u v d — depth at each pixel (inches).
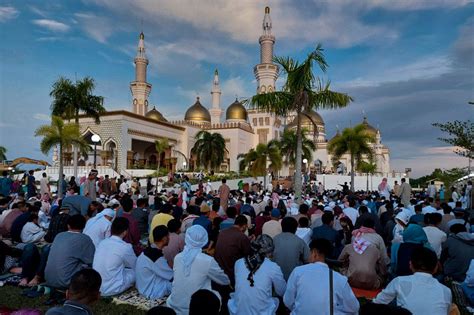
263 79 2133.4
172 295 197.9
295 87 574.6
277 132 2269.9
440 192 918.4
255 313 179.3
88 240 231.6
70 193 497.4
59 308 122.9
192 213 371.9
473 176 888.9
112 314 211.2
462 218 358.0
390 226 370.9
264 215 386.9
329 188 1744.6
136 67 2178.9
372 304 97.6
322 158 2400.3
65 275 216.8
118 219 251.8
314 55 563.2
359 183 1734.7
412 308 149.5
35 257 260.7
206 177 1396.4
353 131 1114.7
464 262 257.8
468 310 220.5
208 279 199.0
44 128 764.0
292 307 172.2
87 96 926.4
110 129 1549.0
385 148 2486.5
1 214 386.9
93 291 126.6
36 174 1280.8
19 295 231.0
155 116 2139.5
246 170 1787.6
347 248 259.1
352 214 422.0
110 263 240.5
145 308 221.8
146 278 243.6
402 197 667.4
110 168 1306.6
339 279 163.8
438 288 151.4
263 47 2178.9
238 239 237.5
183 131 1968.5
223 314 211.5
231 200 619.2
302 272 168.2
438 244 293.3
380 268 262.8
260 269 184.9
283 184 1427.2
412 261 160.6
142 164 1793.8
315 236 291.6
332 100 577.6
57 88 896.9
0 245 273.6
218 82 2495.1
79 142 827.4
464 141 478.3
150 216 420.8
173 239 264.8
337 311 161.6
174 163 1787.6
